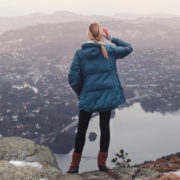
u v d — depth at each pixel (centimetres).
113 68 430
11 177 396
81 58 421
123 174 430
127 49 438
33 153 502
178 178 432
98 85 416
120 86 446
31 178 400
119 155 970
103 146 447
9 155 481
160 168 2039
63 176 422
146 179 419
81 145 455
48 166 469
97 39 423
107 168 454
